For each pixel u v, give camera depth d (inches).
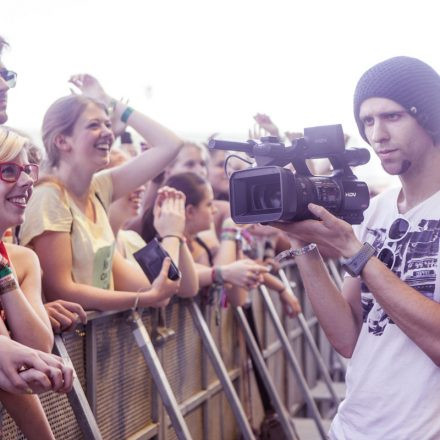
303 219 66.2
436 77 65.7
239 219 67.0
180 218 109.0
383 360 66.6
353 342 72.0
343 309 72.2
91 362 88.2
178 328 116.4
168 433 111.0
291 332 188.7
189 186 128.2
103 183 107.4
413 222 67.2
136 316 96.3
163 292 96.3
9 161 65.9
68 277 91.4
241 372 145.1
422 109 64.4
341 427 70.1
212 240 138.3
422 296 62.7
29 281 72.2
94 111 99.3
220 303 130.6
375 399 66.4
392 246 67.9
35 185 93.4
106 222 102.7
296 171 69.9
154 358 96.3
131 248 119.5
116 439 95.1
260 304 163.5
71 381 58.4
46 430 66.2
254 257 158.1
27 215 91.3
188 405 117.8
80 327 86.4
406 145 65.2
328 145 69.4
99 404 90.5
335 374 231.5
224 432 137.6
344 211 68.9
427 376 64.0
